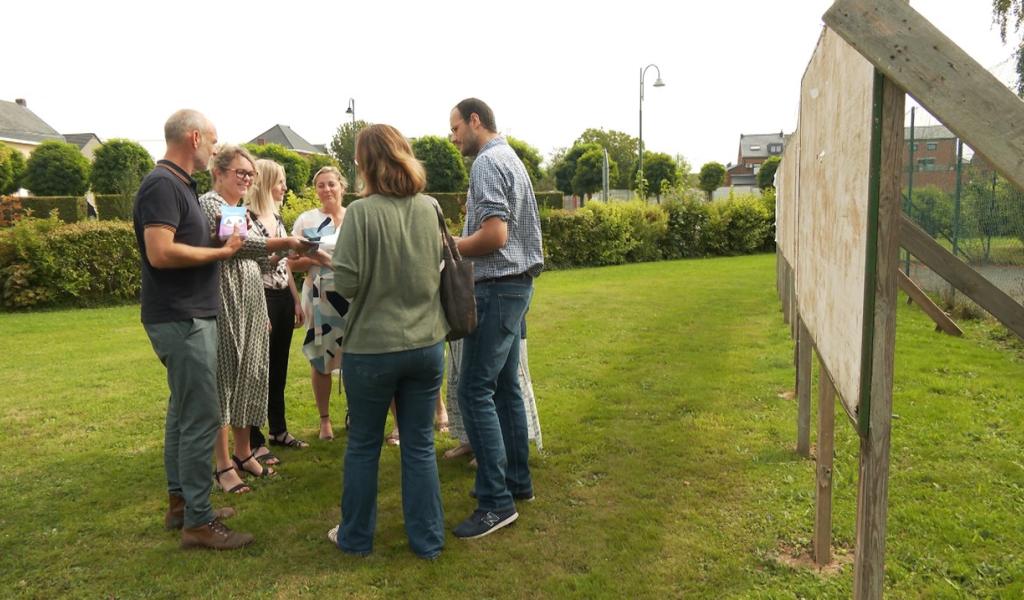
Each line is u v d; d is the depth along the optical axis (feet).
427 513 9.36
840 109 6.73
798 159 11.34
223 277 11.44
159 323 9.04
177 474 10.24
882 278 5.35
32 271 37.04
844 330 6.38
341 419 15.76
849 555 9.16
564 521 10.36
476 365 9.98
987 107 4.45
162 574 9.04
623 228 57.98
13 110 173.88
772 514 10.34
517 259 9.91
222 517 10.59
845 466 12.07
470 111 10.22
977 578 8.48
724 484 11.51
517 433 10.93
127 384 19.36
